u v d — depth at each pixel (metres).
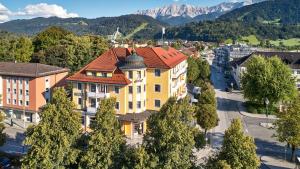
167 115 38.56
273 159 63.28
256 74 98.25
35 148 39.22
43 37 130.38
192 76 128.75
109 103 40.84
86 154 39.28
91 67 75.81
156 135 38.41
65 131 40.84
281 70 96.56
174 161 37.19
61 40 127.38
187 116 39.81
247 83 99.62
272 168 59.03
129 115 73.44
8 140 72.62
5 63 92.31
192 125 41.91
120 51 78.88
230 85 141.75
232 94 125.25
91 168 39.06
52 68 91.81
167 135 37.25
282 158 63.88
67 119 40.91
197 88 110.31
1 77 88.62
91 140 39.22
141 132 73.81
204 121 66.19
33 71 86.69
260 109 96.75
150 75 76.12
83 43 118.31
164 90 75.56
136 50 79.69
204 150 65.38
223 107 104.00
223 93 126.81
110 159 38.94
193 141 38.22
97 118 40.22
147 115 74.00
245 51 197.12
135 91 74.06
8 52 123.56
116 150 39.50
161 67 74.69
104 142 39.03
